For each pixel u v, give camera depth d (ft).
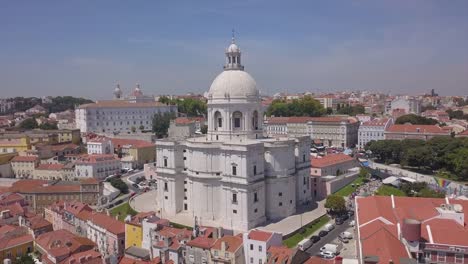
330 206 578.25
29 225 560.20
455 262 340.18
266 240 403.75
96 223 533.96
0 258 479.00
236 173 530.68
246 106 592.19
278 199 569.23
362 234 390.21
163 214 598.34
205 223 552.00
